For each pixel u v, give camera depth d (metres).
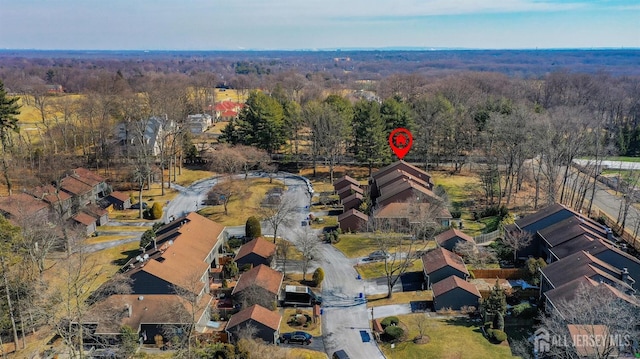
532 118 97.88
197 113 167.88
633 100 176.00
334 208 97.62
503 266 71.19
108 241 83.25
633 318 43.38
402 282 69.00
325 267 74.00
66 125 119.62
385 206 86.00
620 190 102.06
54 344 55.09
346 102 138.50
